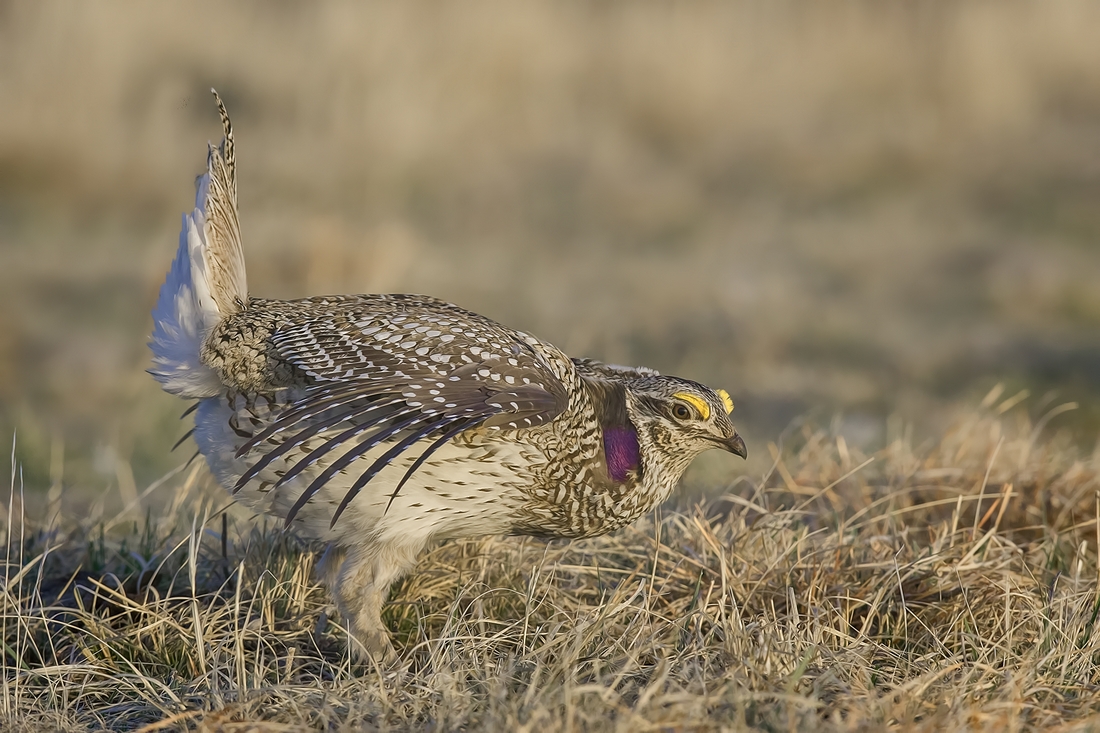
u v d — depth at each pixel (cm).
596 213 5084
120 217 4731
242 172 5062
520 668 1451
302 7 5984
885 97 6197
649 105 5956
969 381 3431
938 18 6688
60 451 2625
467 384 1512
